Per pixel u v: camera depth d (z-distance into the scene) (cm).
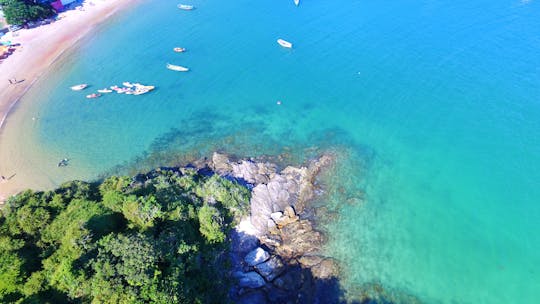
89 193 4969
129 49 9762
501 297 4341
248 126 7175
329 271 4559
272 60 9044
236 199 5022
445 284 4481
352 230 5106
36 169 6300
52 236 4041
